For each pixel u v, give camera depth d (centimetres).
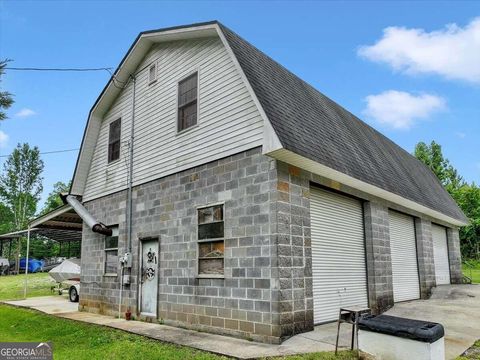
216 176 848
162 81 1081
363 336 562
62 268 1806
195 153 916
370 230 1045
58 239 2147
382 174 1097
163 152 1022
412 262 1352
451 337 761
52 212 1465
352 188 980
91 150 1345
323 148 835
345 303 916
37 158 5197
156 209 1011
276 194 728
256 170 766
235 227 787
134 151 1137
